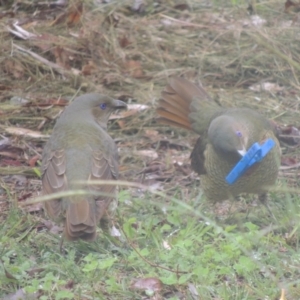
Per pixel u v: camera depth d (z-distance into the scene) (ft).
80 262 32.53
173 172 41.50
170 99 40.27
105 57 52.75
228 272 30.14
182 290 29.78
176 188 39.52
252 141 34.55
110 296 29.60
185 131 45.65
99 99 36.70
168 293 29.81
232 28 55.62
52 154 32.96
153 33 55.72
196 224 35.68
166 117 40.29
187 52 53.83
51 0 59.52
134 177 40.93
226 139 34.01
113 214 34.27
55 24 55.83
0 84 49.96
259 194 36.37
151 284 29.78
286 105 48.16
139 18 57.98
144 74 51.67
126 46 54.29
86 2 57.72
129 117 46.78
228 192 35.81
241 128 34.35
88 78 50.83
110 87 50.26
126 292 29.50
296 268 30.76
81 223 30.12
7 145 43.60
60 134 33.88
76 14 55.77
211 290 29.27
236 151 33.76
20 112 47.14
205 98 39.83
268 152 34.32
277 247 32.99
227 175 34.76
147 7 59.11
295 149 43.47
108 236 33.53
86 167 32.32
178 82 40.42
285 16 57.16
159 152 43.78
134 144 44.52
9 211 36.73
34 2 59.26
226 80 51.47
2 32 53.62
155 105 47.85
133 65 51.96
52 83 50.16
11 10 58.29
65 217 31.09
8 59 51.16
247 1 58.70
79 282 30.40
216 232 33.63
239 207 38.11
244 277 30.35
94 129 34.35
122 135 45.52
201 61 52.49
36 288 29.43
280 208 36.83
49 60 52.42
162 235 34.42
